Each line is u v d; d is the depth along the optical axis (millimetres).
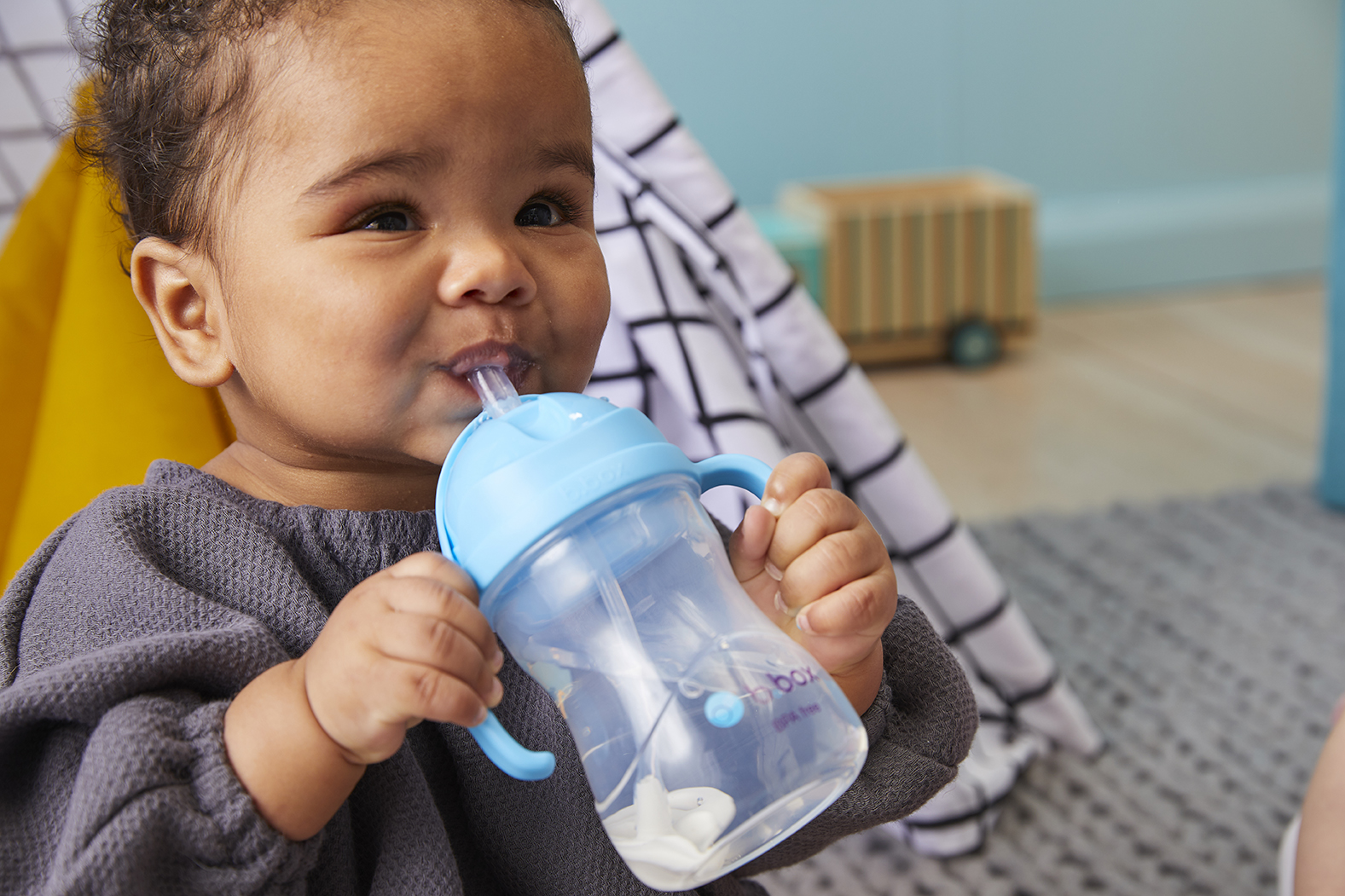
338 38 472
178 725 440
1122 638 1614
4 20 949
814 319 1151
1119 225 3004
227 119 492
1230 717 1439
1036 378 2594
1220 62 2955
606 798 430
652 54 2678
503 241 490
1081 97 2922
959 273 2621
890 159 2865
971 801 1214
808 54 2746
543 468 426
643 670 427
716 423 1012
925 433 2328
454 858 512
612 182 1026
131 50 528
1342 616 1644
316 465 557
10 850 450
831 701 446
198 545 526
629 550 429
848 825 556
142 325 854
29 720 448
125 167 550
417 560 431
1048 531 1903
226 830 423
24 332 883
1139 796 1311
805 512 479
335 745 427
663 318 1010
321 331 479
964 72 2840
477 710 409
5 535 868
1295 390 2467
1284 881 864
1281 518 1925
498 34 482
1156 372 2600
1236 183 3037
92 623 495
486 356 487
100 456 825
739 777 424
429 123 469
